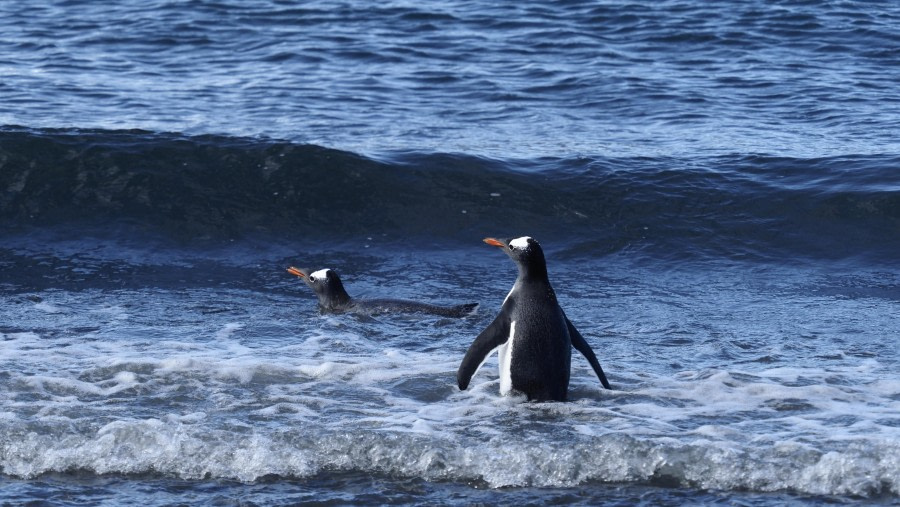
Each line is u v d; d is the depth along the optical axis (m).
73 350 33.50
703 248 48.62
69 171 53.94
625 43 82.38
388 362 32.31
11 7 94.00
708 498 23.62
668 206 51.97
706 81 72.31
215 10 92.56
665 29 85.31
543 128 62.50
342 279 44.81
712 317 38.84
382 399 29.14
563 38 83.69
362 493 23.92
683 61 77.50
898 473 24.03
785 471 24.30
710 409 28.25
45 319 37.69
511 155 57.00
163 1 96.06
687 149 58.19
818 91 69.50
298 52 79.69
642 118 64.56
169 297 41.47
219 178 53.94
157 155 55.16
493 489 24.22
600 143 59.38
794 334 36.44
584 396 29.23
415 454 25.30
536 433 26.41
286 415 27.84
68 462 25.17
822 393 29.52
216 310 39.50
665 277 45.16
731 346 34.72
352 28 86.88
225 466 25.05
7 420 26.61
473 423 27.22
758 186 53.19
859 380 30.91
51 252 47.62
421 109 66.38
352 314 38.53
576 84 71.81
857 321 38.34
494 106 67.12
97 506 23.22
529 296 28.28
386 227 51.19
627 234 49.97
